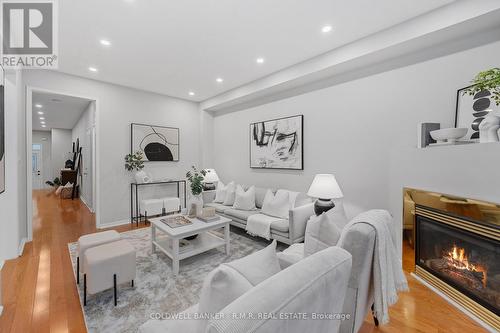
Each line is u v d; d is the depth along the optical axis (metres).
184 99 5.39
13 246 2.84
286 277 0.75
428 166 2.20
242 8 2.21
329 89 3.43
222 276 0.91
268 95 4.35
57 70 3.66
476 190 1.81
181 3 2.14
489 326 1.70
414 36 2.33
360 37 2.71
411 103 2.66
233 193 4.23
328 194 2.79
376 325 1.75
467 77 2.28
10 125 2.84
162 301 2.02
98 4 2.14
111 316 1.82
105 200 4.28
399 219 2.51
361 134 3.09
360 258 1.30
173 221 2.97
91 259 1.90
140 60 3.31
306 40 2.78
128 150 4.56
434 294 2.12
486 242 1.77
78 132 7.38
